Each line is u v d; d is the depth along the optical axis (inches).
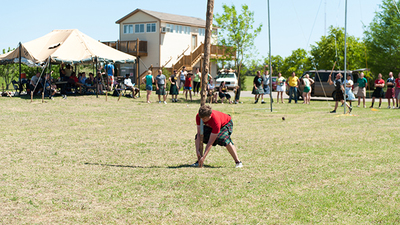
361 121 500.4
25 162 259.9
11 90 990.4
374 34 1344.7
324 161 263.3
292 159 270.8
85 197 184.7
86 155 286.5
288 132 404.5
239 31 1182.3
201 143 247.0
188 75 861.2
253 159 271.7
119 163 260.8
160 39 1556.3
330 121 502.6
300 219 157.0
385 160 263.3
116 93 899.4
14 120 480.1
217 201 179.0
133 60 960.9
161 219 157.9
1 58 888.9
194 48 1742.1
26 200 179.0
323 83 998.4
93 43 935.0
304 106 758.5
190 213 164.2
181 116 554.9
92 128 429.1
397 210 166.1
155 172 232.7
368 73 1400.1
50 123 462.6
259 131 412.2
